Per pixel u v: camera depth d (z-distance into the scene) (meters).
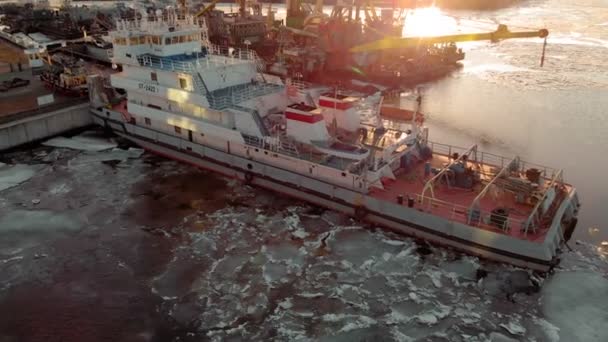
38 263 20.92
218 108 25.92
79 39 68.69
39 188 27.70
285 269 20.58
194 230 23.47
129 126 33.03
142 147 33.03
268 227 23.70
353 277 20.09
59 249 21.92
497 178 22.25
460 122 42.50
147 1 100.56
